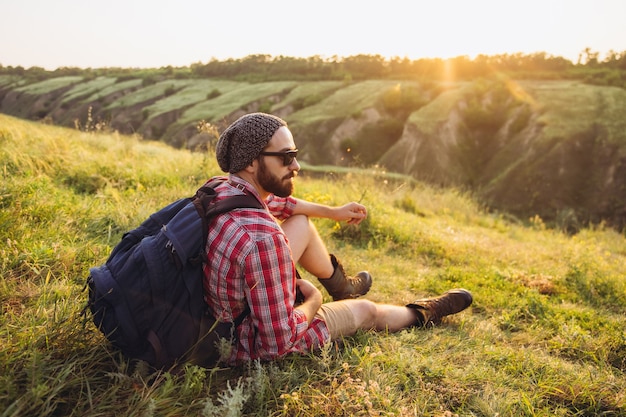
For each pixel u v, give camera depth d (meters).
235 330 1.85
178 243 1.63
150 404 1.56
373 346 2.30
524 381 2.21
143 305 1.66
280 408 1.80
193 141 84.44
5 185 3.48
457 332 2.76
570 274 4.27
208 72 155.50
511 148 79.38
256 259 1.63
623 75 119.56
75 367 1.71
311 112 99.44
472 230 7.50
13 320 1.96
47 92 138.25
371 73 141.38
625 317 3.50
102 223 3.51
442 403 1.99
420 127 83.88
